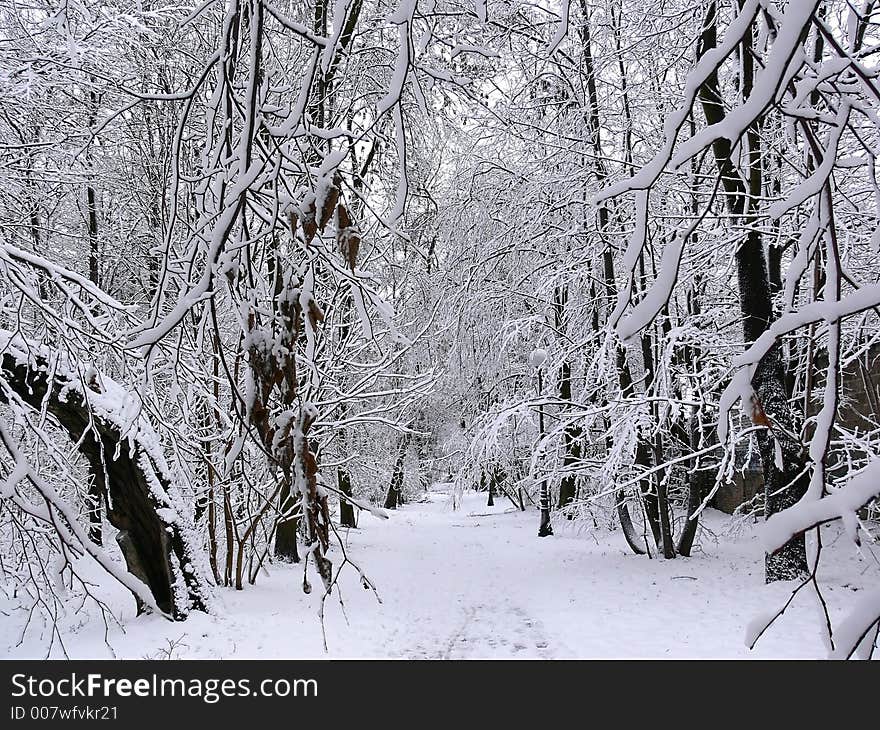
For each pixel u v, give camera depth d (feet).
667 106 38.55
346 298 29.60
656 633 26.61
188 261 7.97
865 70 7.58
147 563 27.09
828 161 7.16
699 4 30.68
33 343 20.67
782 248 32.81
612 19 39.14
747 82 22.07
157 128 29.68
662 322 38.86
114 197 39.47
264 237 7.52
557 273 43.04
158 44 27.30
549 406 51.70
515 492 82.38
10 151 25.64
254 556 36.37
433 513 92.89
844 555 34.88
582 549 49.55
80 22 22.53
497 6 30.12
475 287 45.52
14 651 24.31
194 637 25.39
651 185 6.04
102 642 24.77
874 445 29.43
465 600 35.45
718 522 52.19
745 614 27.55
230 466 6.51
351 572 41.60
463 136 42.45
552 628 29.07
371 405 56.29
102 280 41.04
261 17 6.35
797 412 31.65
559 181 42.11
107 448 24.99
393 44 23.76
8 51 24.07
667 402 36.01
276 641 25.89
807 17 5.35
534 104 42.88
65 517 13.14
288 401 6.00
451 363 50.78
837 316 6.39
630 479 41.14
